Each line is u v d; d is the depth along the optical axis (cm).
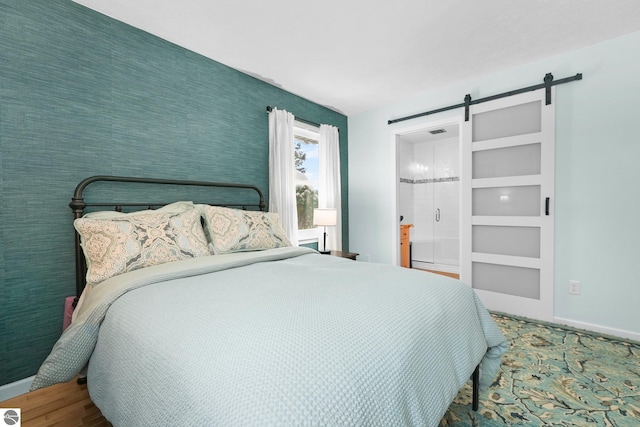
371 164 385
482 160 291
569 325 245
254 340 72
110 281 133
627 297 223
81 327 109
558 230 250
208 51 238
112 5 182
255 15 193
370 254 389
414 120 341
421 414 78
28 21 161
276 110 295
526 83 265
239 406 55
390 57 250
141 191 208
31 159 163
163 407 68
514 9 191
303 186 367
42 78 166
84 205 172
